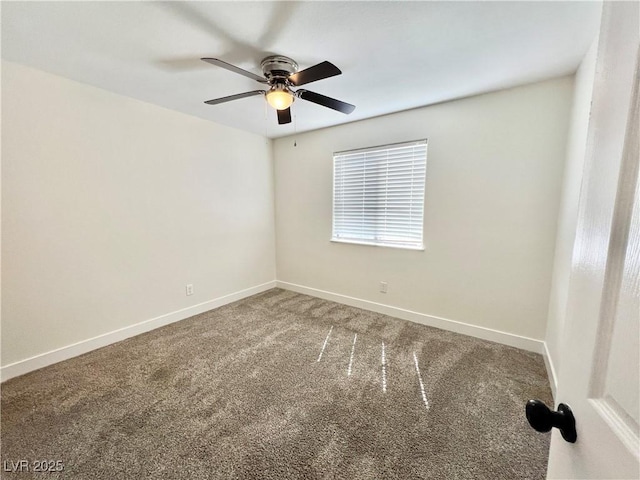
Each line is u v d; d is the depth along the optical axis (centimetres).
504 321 252
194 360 228
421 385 195
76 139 223
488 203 248
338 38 161
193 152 306
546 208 224
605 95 49
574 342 54
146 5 134
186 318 313
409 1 132
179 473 133
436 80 214
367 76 207
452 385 195
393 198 305
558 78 210
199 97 251
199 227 320
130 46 169
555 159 217
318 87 225
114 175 247
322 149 351
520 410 171
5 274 198
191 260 315
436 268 283
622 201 41
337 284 362
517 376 204
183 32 156
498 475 131
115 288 256
